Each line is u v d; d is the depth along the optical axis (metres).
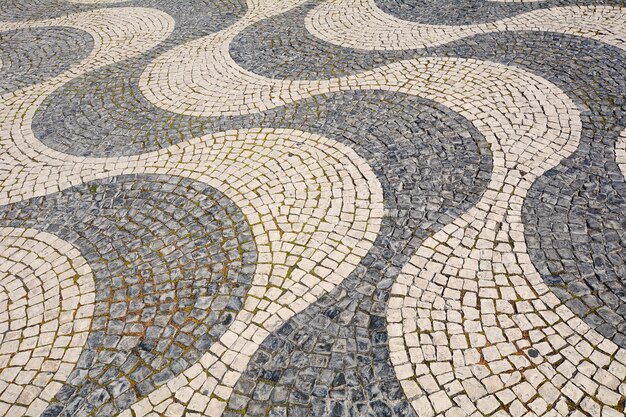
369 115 6.64
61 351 4.23
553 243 4.77
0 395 3.96
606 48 7.55
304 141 6.32
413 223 5.10
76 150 6.57
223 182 5.80
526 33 8.17
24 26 10.32
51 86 8.02
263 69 7.97
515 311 4.24
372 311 4.34
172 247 5.06
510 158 5.76
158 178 5.95
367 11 9.45
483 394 3.74
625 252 4.62
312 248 4.93
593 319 4.13
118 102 7.45
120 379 4.01
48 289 4.75
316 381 3.90
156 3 10.75
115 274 4.84
